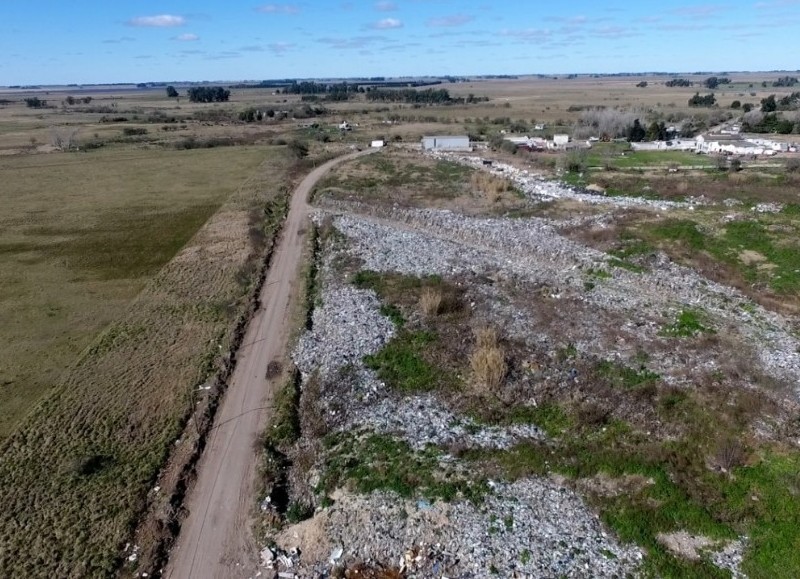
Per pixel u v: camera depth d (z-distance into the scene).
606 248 54.25
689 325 40.28
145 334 43.50
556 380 34.31
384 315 43.56
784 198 63.75
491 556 22.58
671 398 31.97
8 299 50.78
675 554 22.48
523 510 24.77
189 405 34.38
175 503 26.91
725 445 27.92
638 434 29.48
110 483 28.19
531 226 61.78
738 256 50.91
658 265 49.81
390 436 30.14
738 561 22.14
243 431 32.19
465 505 25.08
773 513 24.14
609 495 25.55
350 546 23.75
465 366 36.12
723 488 25.58
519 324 41.25
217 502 27.06
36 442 31.38
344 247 59.69
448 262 54.28
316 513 25.77
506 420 31.16
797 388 32.66
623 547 22.88
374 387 34.66
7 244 65.81
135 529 25.53
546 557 22.42
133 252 62.62
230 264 57.47
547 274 50.47
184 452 30.33
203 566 23.62
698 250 52.41
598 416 30.59
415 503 25.31
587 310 43.12
